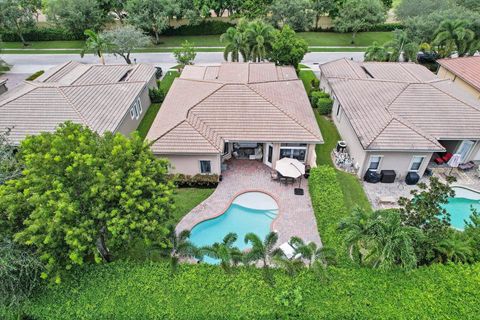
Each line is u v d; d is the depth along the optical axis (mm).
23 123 24531
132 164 15656
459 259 15797
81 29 51469
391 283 14789
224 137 24469
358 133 24609
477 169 25969
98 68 33938
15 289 14016
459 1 53562
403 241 14648
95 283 14984
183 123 24234
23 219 14836
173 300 14406
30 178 14477
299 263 15641
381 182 24781
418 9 51969
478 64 35250
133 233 14945
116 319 14117
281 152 25547
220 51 50406
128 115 28781
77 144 15641
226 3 55781
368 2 52656
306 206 22656
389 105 26562
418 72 32781
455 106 26125
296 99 28516
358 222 15852
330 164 26531
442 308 13891
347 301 14227
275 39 38281
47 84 27875
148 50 50906
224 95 26609
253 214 22328
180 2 53125
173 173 24625
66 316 14102
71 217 13602
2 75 42062
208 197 23391
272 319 14172
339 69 35094
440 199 16422
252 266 15875
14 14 48562
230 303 14281
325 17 63031
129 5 49812
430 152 23375
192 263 16594
